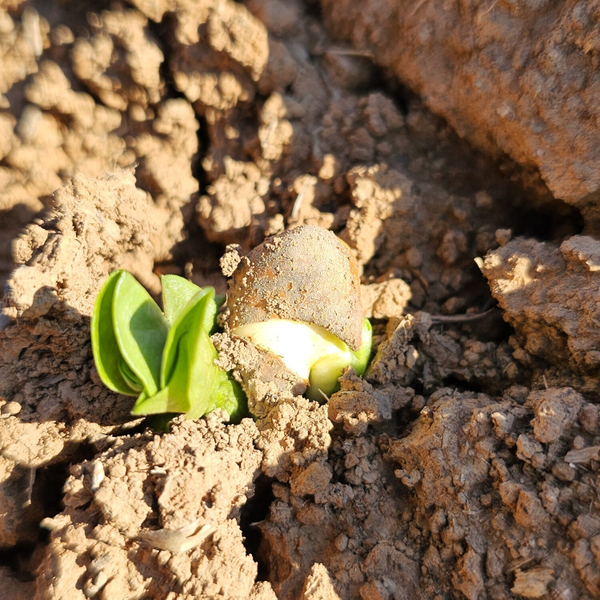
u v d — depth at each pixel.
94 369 0.07
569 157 0.07
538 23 0.07
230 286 0.07
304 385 0.07
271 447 0.06
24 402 0.07
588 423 0.06
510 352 0.07
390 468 0.06
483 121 0.08
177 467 0.06
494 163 0.08
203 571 0.06
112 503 0.06
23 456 0.07
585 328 0.06
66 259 0.07
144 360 0.05
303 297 0.06
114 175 0.08
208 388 0.06
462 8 0.08
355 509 0.06
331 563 0.06
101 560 0.06
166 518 0.05
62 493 0.07
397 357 0.07
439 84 0.08
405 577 0.06
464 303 0.08
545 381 0.07
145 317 0.06
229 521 0.06
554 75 0.07
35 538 0.07
